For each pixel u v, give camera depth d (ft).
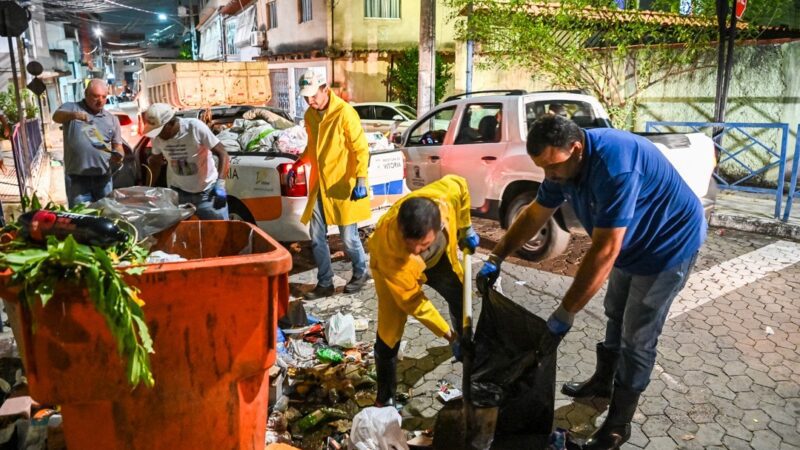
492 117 20.57
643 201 8.46
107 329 6.24
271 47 72.54
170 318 6.39
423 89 33.86
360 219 16.16
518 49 34.86
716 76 30.12
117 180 23.20
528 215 9.88
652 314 9.06
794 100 27.76
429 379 12.02
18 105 30.73
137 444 6.73
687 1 33.37
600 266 8.23
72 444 6.70
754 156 29.19
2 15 29.17
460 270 10.89
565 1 32.83
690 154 17.33
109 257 6.20
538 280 17.58
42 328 6.10
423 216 8.07
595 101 20.63
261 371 6.89
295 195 17.93
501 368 8.90
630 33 32.76
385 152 19.86
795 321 14.42
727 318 14.64
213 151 16.21
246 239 8.62
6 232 7.27
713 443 9.88
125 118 49.44
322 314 15.26
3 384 10.85
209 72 47.83
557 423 10.58
